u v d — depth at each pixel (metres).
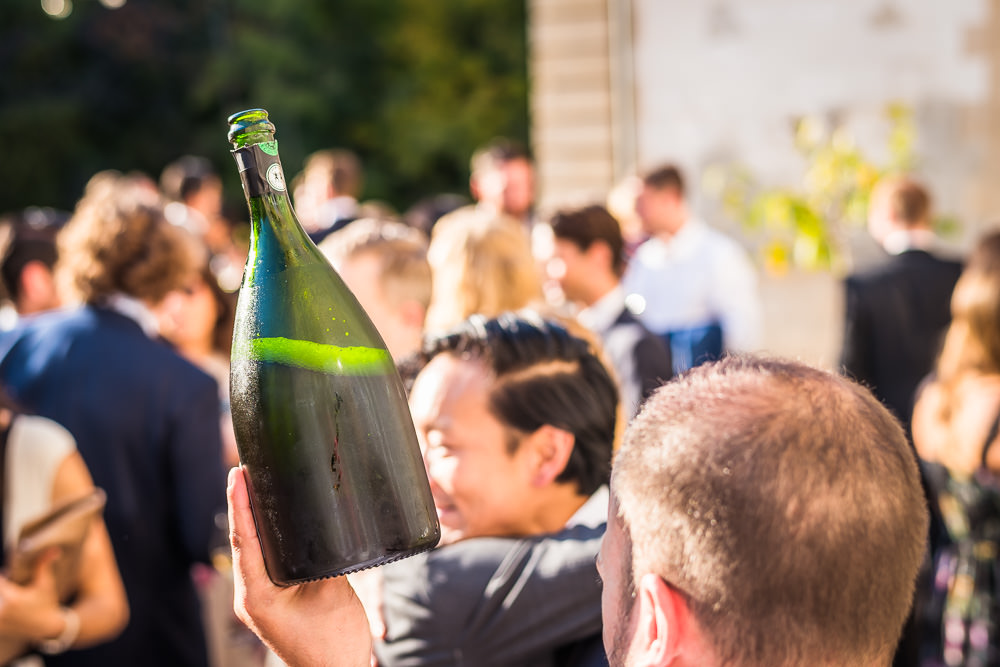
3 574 1.82
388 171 20.34
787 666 0.71
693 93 5.20
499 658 1.19
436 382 1.31
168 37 20.58
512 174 5.62
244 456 0.85
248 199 0.87
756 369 0.77
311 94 20.06
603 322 3.14
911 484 0.74
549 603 1.18
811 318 5.08
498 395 1.28
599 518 1.30
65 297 2.70
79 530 1.82
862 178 4.61
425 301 2.17
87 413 2.32
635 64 5.29
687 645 0.73
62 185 20.59
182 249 2.49
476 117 19.58
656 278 4.89
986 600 2.53
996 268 2.58
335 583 0.90
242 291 0.87
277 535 0.83
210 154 20.41
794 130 5.03
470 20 20.25
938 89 4.81
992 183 4.78
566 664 1.20
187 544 2.41
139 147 20.72
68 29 20.33
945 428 2.63
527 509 1.30
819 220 4.64
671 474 0.73
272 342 0.84
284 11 20.12
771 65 5.05
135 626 2.36
